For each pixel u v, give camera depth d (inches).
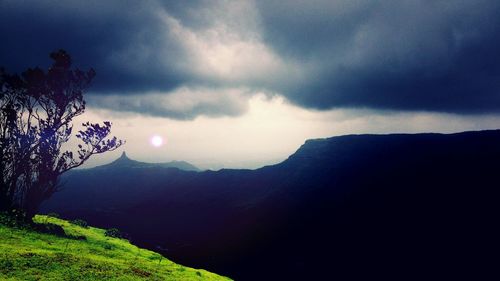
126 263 864.3
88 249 958.4
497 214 3924.7
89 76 1370.6
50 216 1652.3
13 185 1243.2
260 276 3341.5
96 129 1320.1
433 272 3371.1
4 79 1263.5
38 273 625.9
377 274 3403.1
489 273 3216.0
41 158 1264.8
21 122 1288.1
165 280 766.5
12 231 949.2
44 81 1266.0
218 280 992.9
